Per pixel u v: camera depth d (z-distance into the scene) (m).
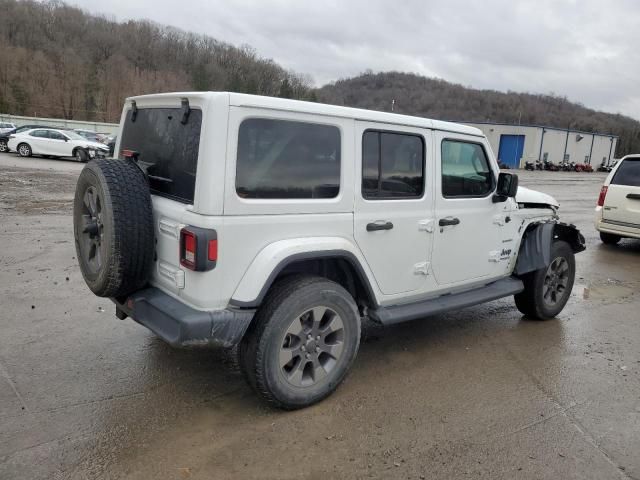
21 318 4.80
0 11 89.19
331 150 3.42
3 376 3.72
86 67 86.69
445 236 4.27
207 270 2.96
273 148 3.14
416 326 5.20
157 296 3.26
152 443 3.03
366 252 3.69
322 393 3.51
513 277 5.24
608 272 7.99
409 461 2.96
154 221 3.29
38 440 3.00
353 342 3.61
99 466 2.80
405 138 3.88
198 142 2.98
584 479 2.88
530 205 5.33
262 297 3.09
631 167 9.43
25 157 24.39
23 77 77.62
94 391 3.58
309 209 3.32
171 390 3.64
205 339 2.99
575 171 59.03
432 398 3.71
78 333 4.52
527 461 3.01
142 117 3.69
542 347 4.78
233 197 2.97
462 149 4.36
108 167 3.22
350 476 2.81
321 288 3.37
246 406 3.48
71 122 58.03
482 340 4.89
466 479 2.83
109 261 3.09
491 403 3.67
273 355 3.21
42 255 7.09
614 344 4.95
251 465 2.87
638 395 3.90
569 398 3.81
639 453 3.15
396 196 3.86
